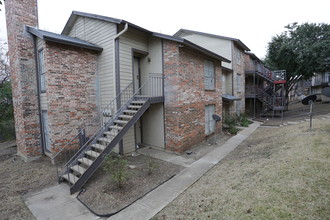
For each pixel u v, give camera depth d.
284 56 17.64
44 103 6.79
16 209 3.79
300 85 35.31
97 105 7.52
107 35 7.01
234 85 14.48
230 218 2.91
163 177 5.09
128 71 7.17
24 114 6.74
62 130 6.45
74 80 6.75
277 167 4.39
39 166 6.18
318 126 8.02
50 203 3.99
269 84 21.38
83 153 5.59
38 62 6.93
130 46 7.21
